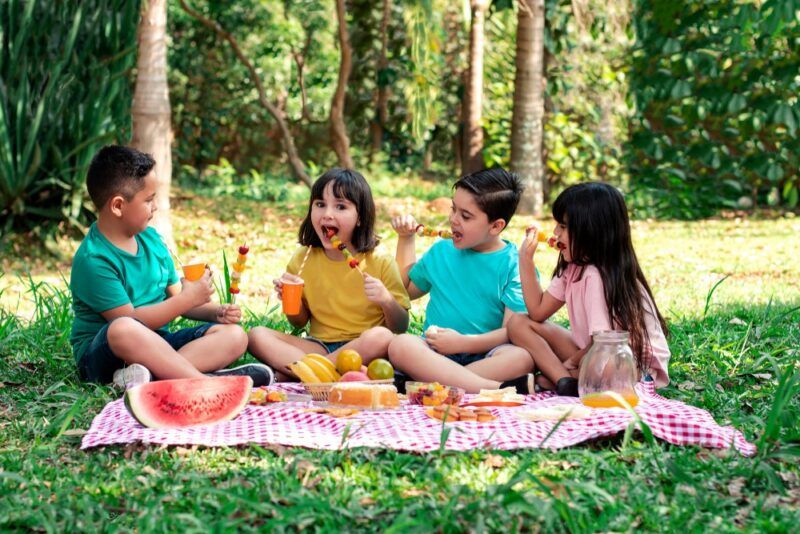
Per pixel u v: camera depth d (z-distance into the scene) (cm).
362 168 1902
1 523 279
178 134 1908
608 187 436
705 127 1465
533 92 1359
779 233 1195
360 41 1780
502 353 448
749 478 319
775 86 1369
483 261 482
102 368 446
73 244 1044
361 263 485
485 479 312
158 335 455
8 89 969
